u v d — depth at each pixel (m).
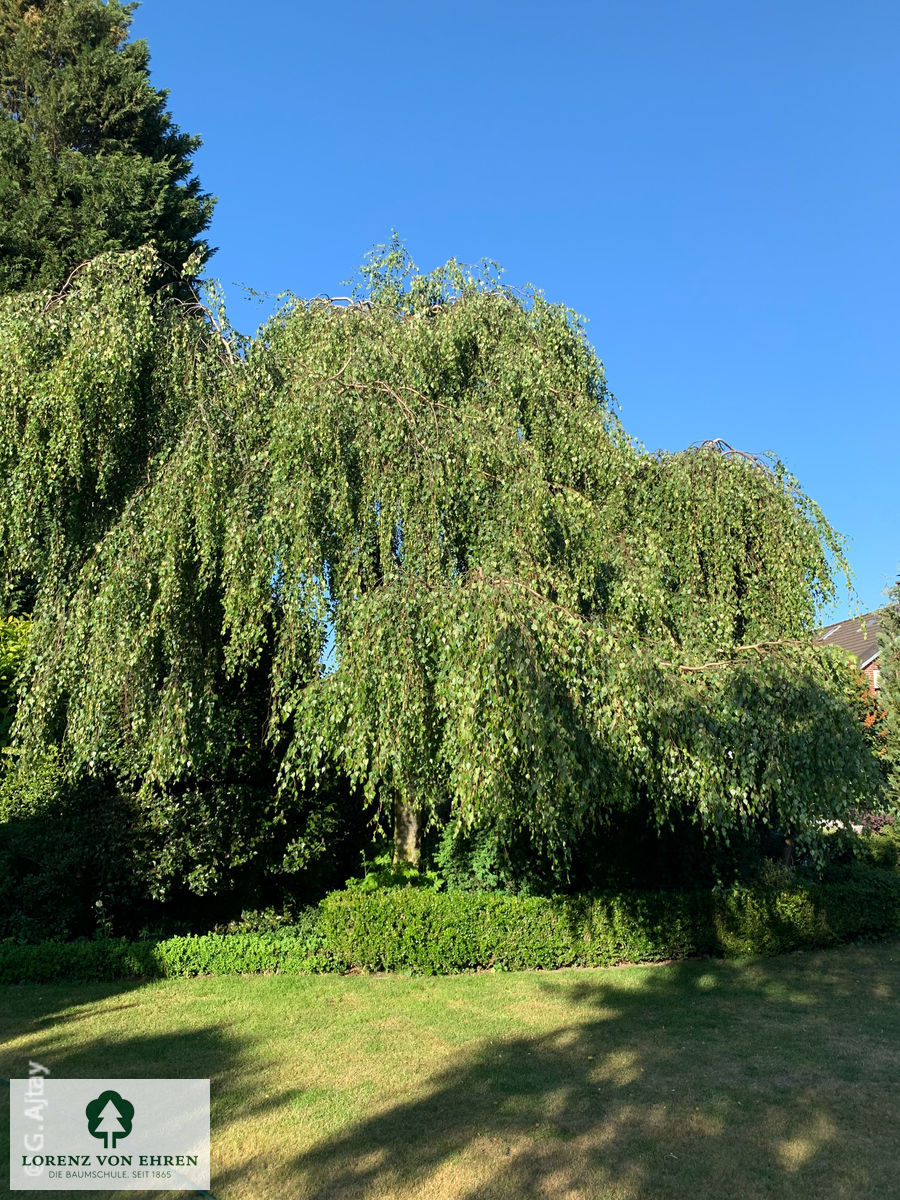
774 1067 5.64
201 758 7.19
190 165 16.95
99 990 7.37
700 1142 4.48
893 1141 4.52
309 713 5.98
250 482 6.70
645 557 7.32
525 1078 5.36
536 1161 4.25
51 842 7.98
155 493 6.43
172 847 8.01
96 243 13.96
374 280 9.78
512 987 7.59
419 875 9.07
